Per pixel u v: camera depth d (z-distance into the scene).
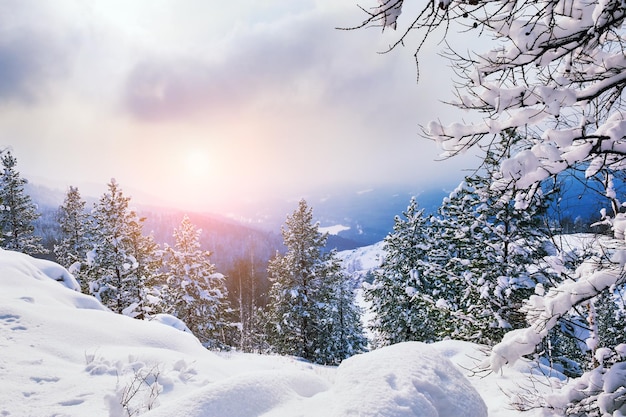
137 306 20.59
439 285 18.58
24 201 28.41
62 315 8.48
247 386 3.63
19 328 7.27
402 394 3.41
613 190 3.69
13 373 5.66
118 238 20.83
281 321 26.23
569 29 2.91
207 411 3.25
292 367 16.52
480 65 3.24
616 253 3.71
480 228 12.74
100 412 5.02
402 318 21.83
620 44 3.11
